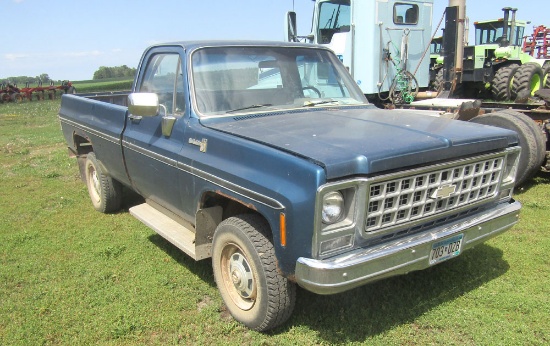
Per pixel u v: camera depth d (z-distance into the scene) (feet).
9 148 35.76
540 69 42.16
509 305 11.51
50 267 14.47
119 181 17.62
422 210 9.68
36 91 95.25
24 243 16.46
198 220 11.49
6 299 12.63
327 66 14.85
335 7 30.96
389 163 8.88
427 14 31.83
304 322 11.05
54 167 28.48
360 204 8.77
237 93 12.85
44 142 38.73
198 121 11.97
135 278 13.56
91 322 11.39
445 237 9.87
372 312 11.42
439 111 22.90
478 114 22.03
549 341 10.20
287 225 8.84
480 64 42.96
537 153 19.26
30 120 57.88
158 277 13.52
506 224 11.40
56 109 73.15
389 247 9.18
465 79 43.65
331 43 30.58
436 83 39.45
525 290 12.28
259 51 13.78
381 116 12.37
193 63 12.76
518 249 14.66
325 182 8.48
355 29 29.32
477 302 11.78
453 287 12.48
